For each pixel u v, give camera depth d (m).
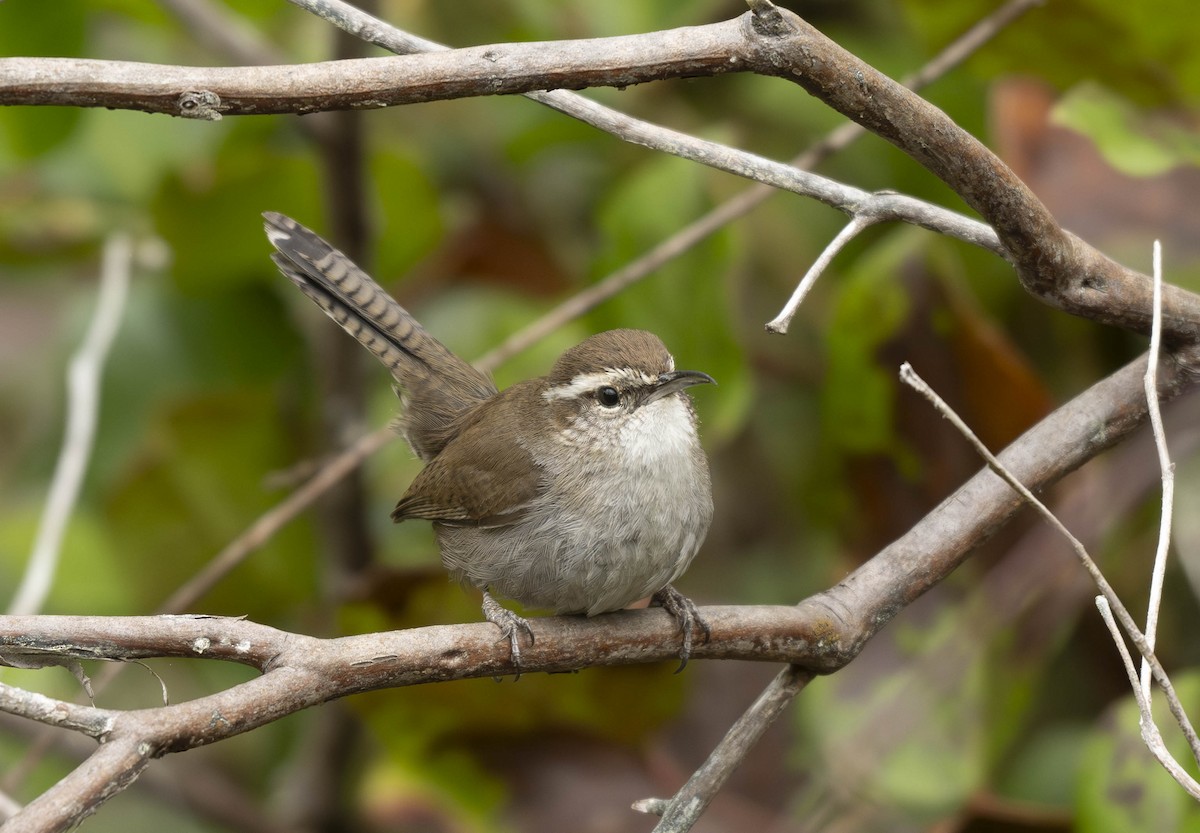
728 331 10.94
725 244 10.93
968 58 10.28
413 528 12.59
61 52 11.52
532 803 10.54
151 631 5.90
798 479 12.12
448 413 10.36
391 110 13.23
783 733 10.27
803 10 12.56
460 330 12.69
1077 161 10.07
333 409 11.62
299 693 5.94
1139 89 10.11
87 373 10.34
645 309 11.19
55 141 11.84
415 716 10.45
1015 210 6.34
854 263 12.41
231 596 11.90
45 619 5.81
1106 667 9.96
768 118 12.74
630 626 7.22
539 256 12.99
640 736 10.49
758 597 11.79
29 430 13.04
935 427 10.32
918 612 9.82
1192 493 9.29
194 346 12.48
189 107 5.68
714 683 10.72
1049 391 10.98
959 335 10.11
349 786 11.78
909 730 9.45
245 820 11.24
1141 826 7.95
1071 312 6.88
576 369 8.72
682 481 8.52
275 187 11.74
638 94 12.84
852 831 9.27
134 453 12.04
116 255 11.02
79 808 5.22
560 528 8.49
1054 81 10.39
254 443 11.95
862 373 10.40
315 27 12.92
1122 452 9.56
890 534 10.60
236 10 12.52
